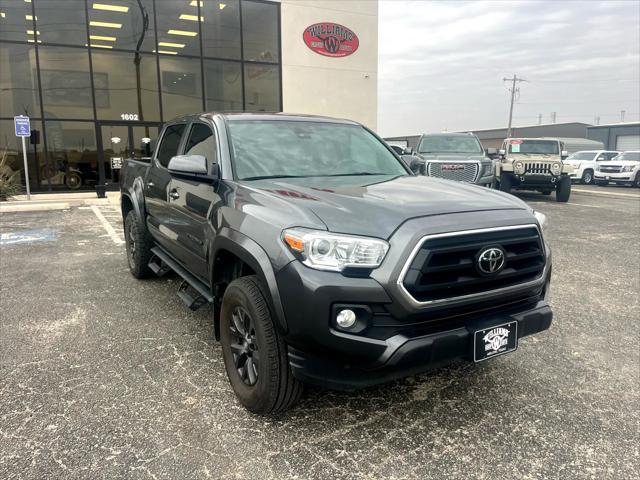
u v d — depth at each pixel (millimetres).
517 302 2846
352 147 4055
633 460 2545
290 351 2570
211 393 3176
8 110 15805
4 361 3619
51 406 3000
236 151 3527
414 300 2377
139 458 2516
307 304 2367
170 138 4840
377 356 2381
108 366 3549
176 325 4355
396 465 2492
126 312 4688
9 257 7043
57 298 5109
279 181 3307
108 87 16812
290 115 4188
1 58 15531
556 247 8047
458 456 2570
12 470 2404
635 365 3662
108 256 7117
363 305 2359
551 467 2488
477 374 3492
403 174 3941
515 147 16156
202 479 2369
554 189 15562
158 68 17391
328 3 19688
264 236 2633
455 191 3135
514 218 2723
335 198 2803
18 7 15547
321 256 2389
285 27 19094
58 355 3729
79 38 16266
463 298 2518
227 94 18547
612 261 7047
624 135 47406
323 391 3219
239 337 3000
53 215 11680
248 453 2570
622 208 13773
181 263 4363
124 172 6191
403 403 3090
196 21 17734
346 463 2502
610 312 4852
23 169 16078
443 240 2453
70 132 16516
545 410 3025
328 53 19938
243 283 2807
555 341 4109
